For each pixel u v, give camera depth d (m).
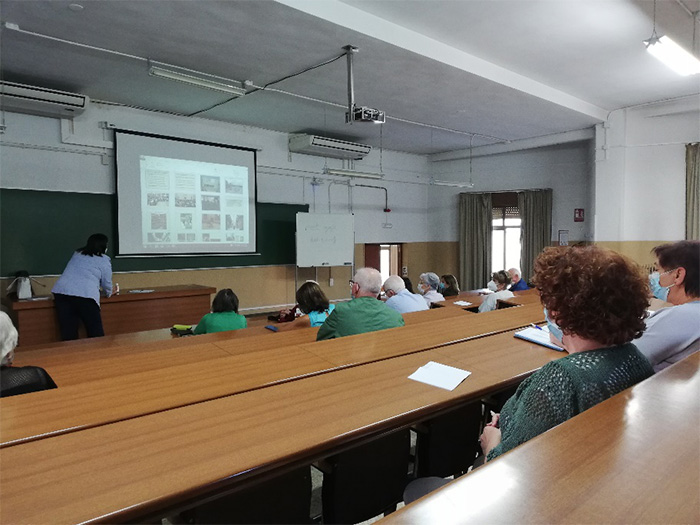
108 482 0.78
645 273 0.94
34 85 5.33
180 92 5.71
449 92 5.63
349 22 3.87
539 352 1.70
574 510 0.46
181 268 6.90
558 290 0.95
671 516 0.44
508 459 0.57
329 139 7.84
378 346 1.78
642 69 5.28
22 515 0.68
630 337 0.92
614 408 0.73
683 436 0.63
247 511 0.97
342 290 9.07
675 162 6.59
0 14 3.65
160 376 1.39
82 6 3.53
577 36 4.38
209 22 3.79
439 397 1.21
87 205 6.02
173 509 0.79
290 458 0.89
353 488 1.21
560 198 8.59
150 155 6.47
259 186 7.78
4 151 5.43
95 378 1.64
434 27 4.26
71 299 4.68
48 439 0.94
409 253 10.20
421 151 9.91
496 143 8.93
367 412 1.10
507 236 9.38
